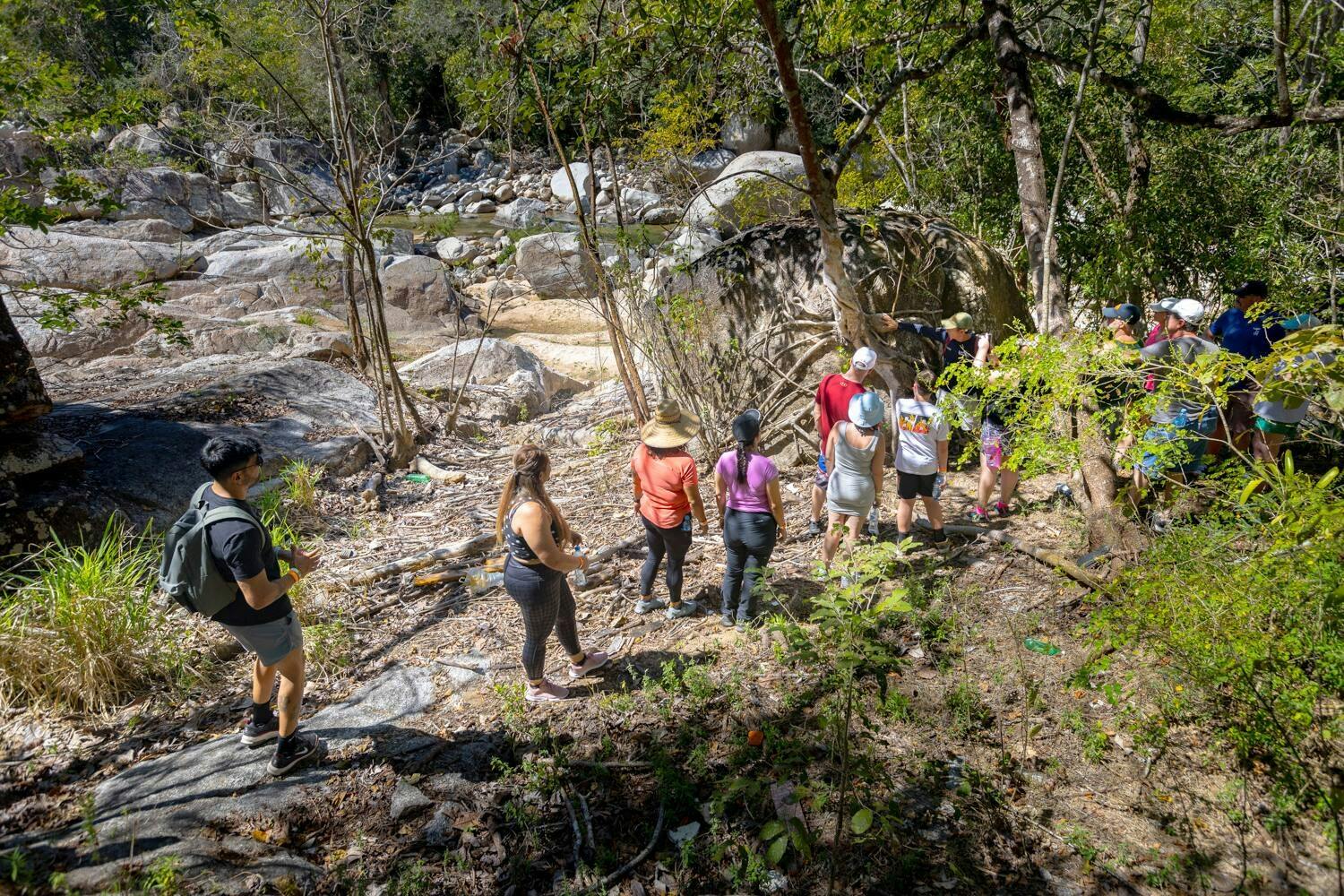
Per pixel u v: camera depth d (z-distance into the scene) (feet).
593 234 26.81
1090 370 14.58
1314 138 30.76
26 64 21.57
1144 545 16.58
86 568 15.52
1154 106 25.64
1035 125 23.12
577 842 11.84
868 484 17.24
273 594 11.69
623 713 14.44
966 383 16.24
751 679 15.24
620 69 24.13
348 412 30.63
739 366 25.80
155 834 11.68
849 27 26.35
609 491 25.50
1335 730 11.91
